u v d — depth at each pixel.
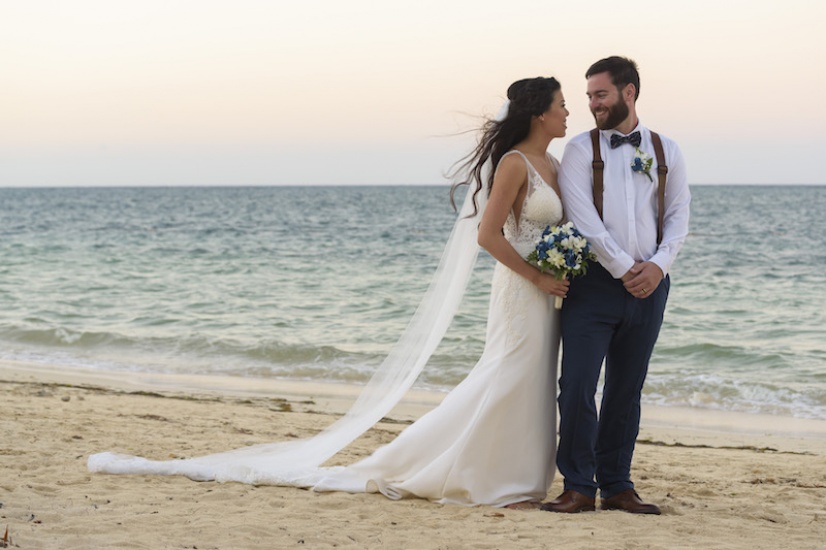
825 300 19.23
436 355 12.43
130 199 119.25
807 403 10.05
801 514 4.86
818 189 164.38
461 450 4.57
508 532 4.02
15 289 20.95
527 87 4.46
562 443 4.49
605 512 4.47
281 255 31.38
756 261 29.08
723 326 16.00
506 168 4.44
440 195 129.12
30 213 71.62
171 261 28.84
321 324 16.27
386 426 8.12
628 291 4.31
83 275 24.34
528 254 4.48
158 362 12.29
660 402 10.21
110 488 4.71
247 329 15.56
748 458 7.10
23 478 4.86
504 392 4.53
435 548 3.74
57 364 11.99
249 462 5.22
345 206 86.50
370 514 4.32
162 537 3.74
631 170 4.36
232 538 3.78
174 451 6.00
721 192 139.75
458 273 4.86
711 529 4.25
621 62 4.33
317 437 5.42
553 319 4.56
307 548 3.69
